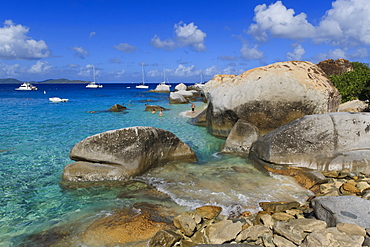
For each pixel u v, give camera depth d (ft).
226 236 14.89
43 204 20.25
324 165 24.00
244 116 37.22
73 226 17.04
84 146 25.30
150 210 19.04
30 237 15.90
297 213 17.66
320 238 12.81
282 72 36.58
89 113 76.38
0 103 108.68
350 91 58.44
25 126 53.06
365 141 23.81
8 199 21.12
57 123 57.41
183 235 15.80
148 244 14.84
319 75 37.81
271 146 25.98
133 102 121.70
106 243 15.11
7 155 32.86
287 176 24.27
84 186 23.57
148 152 26.18
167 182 23.84
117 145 25.20
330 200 16.26
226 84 41.93
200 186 22.85
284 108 35.29
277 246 13.62
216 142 40.16
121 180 24.36
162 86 232.94
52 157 32.24
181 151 29.86
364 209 14.97
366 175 22.52
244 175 25.27
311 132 24.91
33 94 195.31
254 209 18.80
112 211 18.97
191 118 67.00
